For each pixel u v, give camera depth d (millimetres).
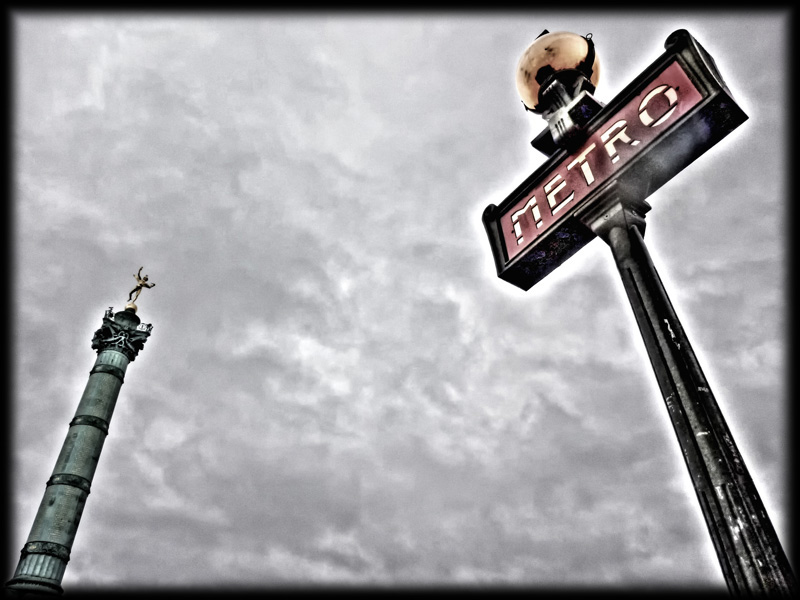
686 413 3955
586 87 6316
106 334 28172
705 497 3641
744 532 3379
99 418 25516
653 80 5590
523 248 6285
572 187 5984
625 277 5008
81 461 24031
